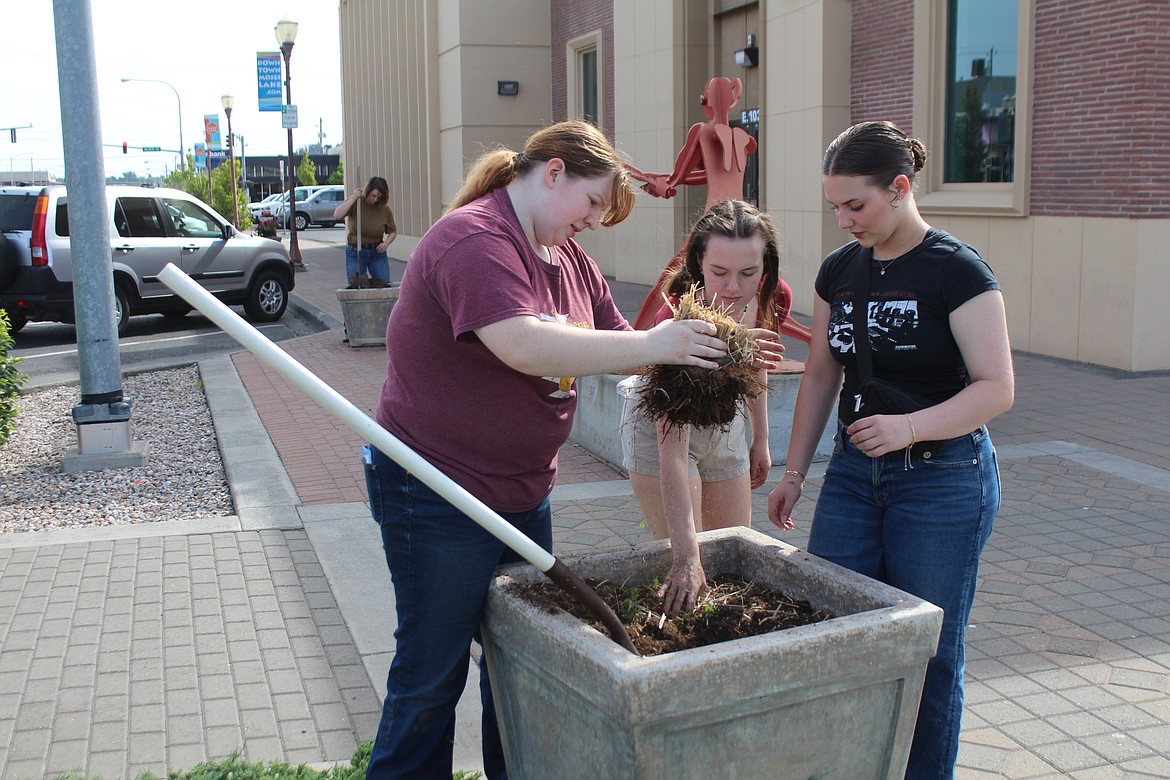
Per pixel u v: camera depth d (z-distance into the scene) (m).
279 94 26.05
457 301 2.15
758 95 14.48
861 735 2.18
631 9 16.42
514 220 2.32
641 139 16.47
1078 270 9.83
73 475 6.72
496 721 2.78
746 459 3.12
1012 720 3.44
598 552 2.63
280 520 5.49
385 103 27.41
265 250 15.33
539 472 2.51
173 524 5.45
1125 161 9.23
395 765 2.50
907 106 11.50
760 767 2.06
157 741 3.31
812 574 2.50
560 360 2.11
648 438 2.98
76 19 6.52
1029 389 8.76
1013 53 10.37
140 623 4.20
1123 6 9.09
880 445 2.46
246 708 3.53
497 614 2.36
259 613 4.31
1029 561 4.87
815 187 12.43
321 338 12.47
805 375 2.97
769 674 1.99
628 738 1.91
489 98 20.23
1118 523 5.40
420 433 2.37
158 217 14.27
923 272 2.56
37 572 4.77
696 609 2.46
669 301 2.75
